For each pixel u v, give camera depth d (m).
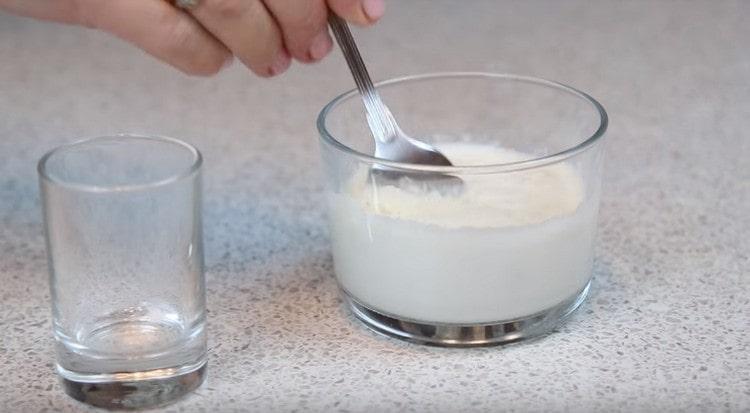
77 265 0.57
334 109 0.63
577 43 0.94
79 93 0.85
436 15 1.00
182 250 0.57
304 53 0.65
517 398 0.58
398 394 0.58
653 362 0.60
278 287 0.65
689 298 0.64
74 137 0.79
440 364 0.60
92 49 0.92
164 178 0.60
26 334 0.62
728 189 0.73
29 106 0.83
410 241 0.59
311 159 0.77
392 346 0.61
